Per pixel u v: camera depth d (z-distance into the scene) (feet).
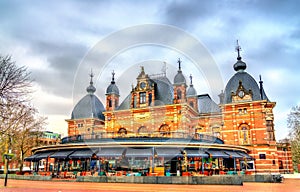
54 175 95.81
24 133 128.98
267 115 141.28
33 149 121.19
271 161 133.18
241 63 150.61
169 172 80.02
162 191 54.54
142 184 69.31
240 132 139.23
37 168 123.65
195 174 85.97
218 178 67.97
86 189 59.52
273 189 58.29
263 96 145.59
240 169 124.98
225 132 140.67
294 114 143.33
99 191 55.42
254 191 54.49
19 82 72.13
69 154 95.30
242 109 141.59
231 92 145.38
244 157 114.73
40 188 63.00
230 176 67.72
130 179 72.95
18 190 59.77
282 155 152.35
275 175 71.97
